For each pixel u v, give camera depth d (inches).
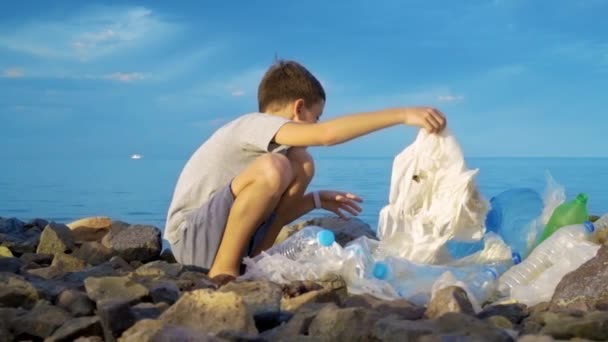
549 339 88.6
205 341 81.0
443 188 140.9
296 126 144.9
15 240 194.7
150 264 145.2
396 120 139.5
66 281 131.3
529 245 156.2
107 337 90.4
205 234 144.6
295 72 158.9
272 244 156.6
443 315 94.6
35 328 96.2
